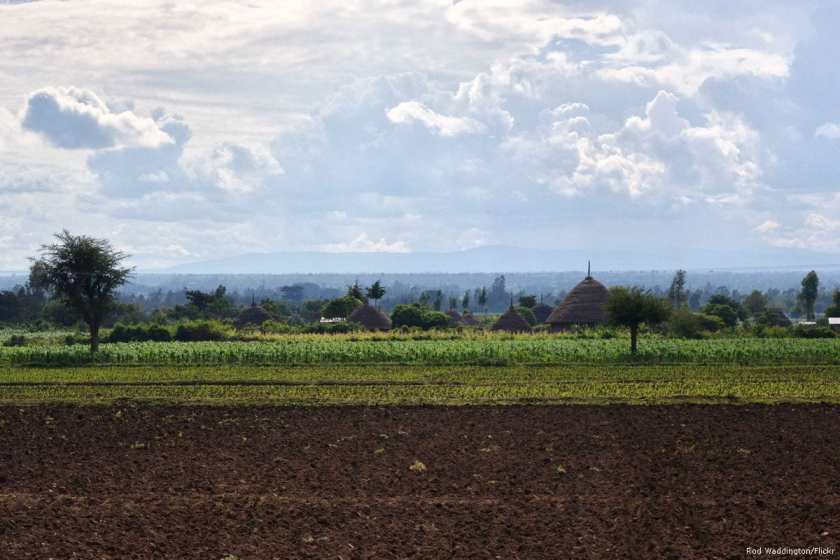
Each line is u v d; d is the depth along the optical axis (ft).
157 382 237.04
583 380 231.50
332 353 292.40
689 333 401.08
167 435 159.02
